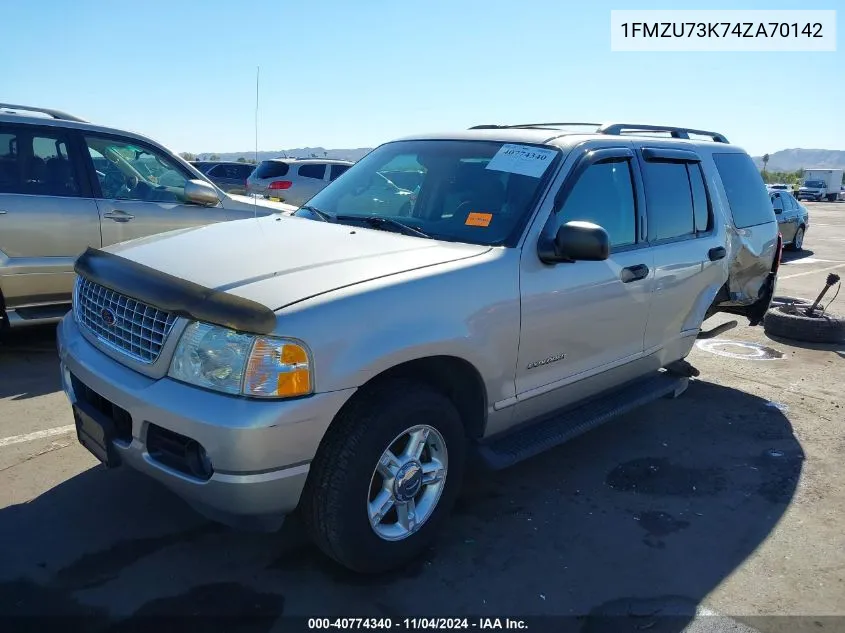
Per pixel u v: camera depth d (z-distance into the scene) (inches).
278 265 112.2
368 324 103.4
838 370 254.4
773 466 169.5
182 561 118.1
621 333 157.4
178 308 100.1
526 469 161.5
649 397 172.2
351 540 107.9
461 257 123.0
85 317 125.6
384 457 111.5
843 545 135.2
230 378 96.4
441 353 113.3
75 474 145.0
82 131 229.1
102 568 115.0
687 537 135.3
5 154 212.2
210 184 257.1
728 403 214.1
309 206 163.3
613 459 169.5
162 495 138.3
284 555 121.6
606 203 152.6
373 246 125.3
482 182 144.4
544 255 132.0
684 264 174.6
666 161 176.9
